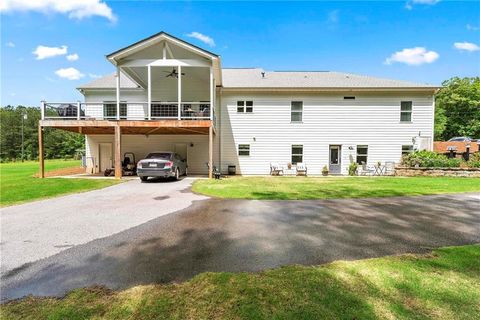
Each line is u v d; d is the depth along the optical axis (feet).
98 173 57.11
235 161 57.06
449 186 34.71
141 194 29.63
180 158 51.47
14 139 183.83
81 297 8.70
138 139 57.88
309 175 55.31
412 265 11.00
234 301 8.37
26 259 11.91
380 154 56.18
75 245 13.70
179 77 43.88
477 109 128.98
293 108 56.65
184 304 8.24
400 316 7.52
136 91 58.59
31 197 27.96
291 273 10.28
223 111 56.70
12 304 8.32
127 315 7.69
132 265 11.21
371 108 56.03
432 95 55.36
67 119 46.26
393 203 24.36
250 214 20.30
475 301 8.28
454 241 14.23
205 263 11.35
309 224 17.56
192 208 22.43
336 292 8.84
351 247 13.30
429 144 55.57
